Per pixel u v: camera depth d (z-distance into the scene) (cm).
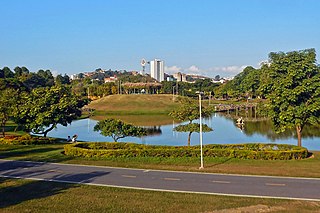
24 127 4553
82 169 2761
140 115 9394
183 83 15888
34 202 1902
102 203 1869
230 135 5638
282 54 3597
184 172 2598
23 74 13612
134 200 1916
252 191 2058
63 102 4375
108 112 10038
